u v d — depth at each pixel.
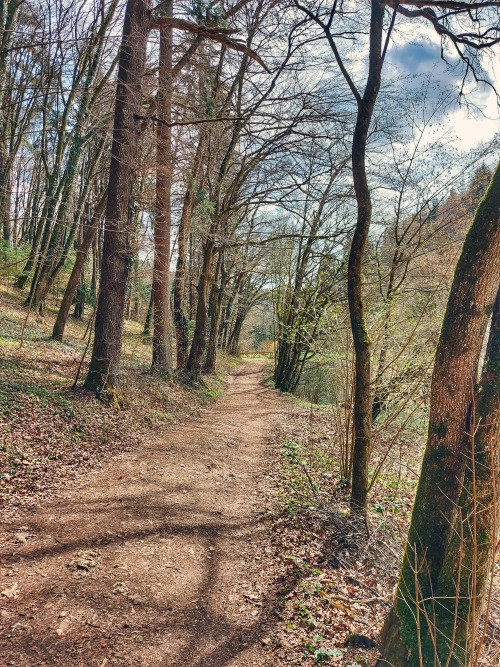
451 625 2.84
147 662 3.21
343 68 5.34
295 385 25.28
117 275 10.26
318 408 17.47
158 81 13.19
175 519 5.72
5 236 24.47
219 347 41.94
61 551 4.45
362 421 5.82
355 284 5.67
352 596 4.45
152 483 6.83
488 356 3.09
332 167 16.31
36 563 4.16
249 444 10.69
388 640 3.16
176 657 3.32
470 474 2.91
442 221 9.92
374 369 7.69
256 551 5.23
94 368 10.13
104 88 14.32
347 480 7.51
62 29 9.46
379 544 5.50
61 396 9.15
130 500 6.05
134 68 10.20
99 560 4.42
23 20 13.44
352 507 5.86
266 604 4.18
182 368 18.27
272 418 14.70
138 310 34.97
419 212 10.30
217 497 6.79
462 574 2.84
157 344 15.80
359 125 5.38
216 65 15.11
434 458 3.20
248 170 17.17
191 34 13.63
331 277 16.39
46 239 17.92
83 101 14.50
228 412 15.30
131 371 14.74
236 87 16.42
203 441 10.00
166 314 15.79
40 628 3.32
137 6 10.14
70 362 12.67
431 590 3.06
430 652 2.88
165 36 13.59
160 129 13.81
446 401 3.16
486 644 3.51
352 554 5.26
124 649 3.29
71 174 15.57
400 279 9.73
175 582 4.30
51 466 6.52
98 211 15.40
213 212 17.41
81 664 3.06
